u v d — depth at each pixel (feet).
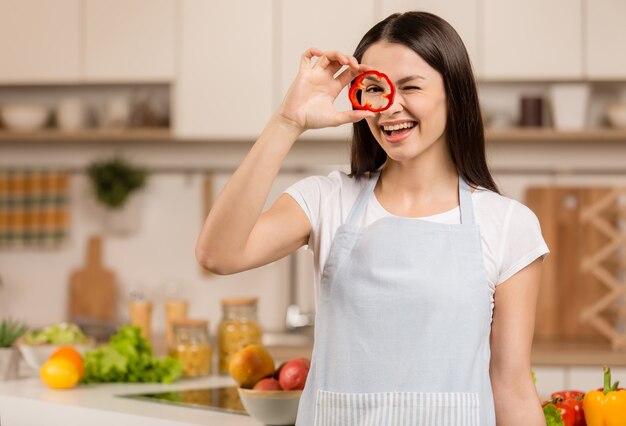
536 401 5.17
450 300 5.06
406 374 5.03
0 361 8.64
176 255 15.20
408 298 5.08
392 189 5.49
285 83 13.91
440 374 5.02
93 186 14.90
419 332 5.06
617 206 14.02
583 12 13.44
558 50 13.47
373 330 5.10
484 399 5.07
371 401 5.06
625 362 12.28
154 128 14.64
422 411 4.99
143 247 15.24
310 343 13.32
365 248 5.22
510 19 13.51
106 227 15.33
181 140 15.07
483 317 5.10
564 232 14.15
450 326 5.05
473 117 5.31
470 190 5.40
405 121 5.08
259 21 13.91
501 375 5.20
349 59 4.85
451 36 5.19
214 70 13.98
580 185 14.51
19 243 15.14
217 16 13.97
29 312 15.35
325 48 13.78
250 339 9.21
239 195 4.80
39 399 7.52
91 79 14.20
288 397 6.35
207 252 4.95
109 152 15.35
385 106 5.00
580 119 13.71
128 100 14.75
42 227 15.14
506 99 14.53
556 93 13.75
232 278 15.03
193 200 15.23
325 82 4.89
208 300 15.08
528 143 14.58
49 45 14.26
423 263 5.13
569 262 14.11
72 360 8.21
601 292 14.02
